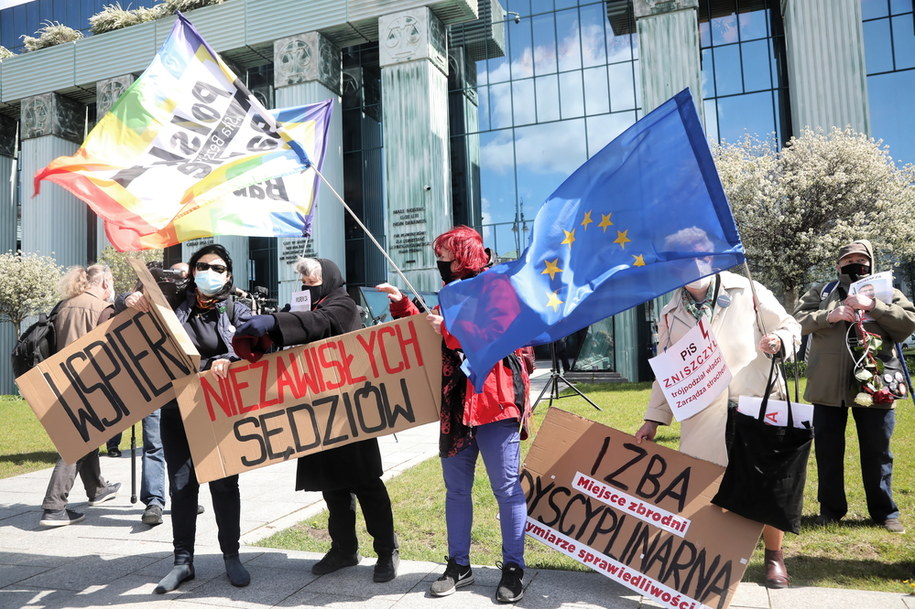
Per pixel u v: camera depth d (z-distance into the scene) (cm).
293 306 358
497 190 2333
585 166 306
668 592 298
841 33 1741
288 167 356
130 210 326
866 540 384
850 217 1578
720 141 2108
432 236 2048
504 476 310
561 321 291
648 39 1856
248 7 2283
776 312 312
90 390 365
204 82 357
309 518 482
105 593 332
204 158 346
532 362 332
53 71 2592
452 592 315
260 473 659
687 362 302
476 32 2358
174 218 329
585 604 301
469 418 299
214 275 344
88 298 524
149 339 364
